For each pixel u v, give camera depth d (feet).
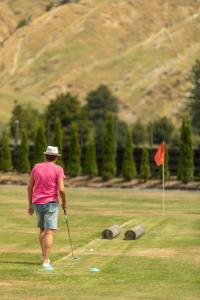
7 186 313.12
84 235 138.62
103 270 99.76
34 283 90.68
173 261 107.65
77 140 336.90
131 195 263.49
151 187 316.60
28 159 346.95
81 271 98.84
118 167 337.52
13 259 109.09
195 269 101.04
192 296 84.23
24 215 178.70
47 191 100.68
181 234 140.56
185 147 314.35
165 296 84.12
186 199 245.45
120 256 111.96
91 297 83.20
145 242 127.95
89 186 323.16
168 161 327.26
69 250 118.11
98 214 184.65
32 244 125.70
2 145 351.46
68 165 335.88
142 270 99.91
